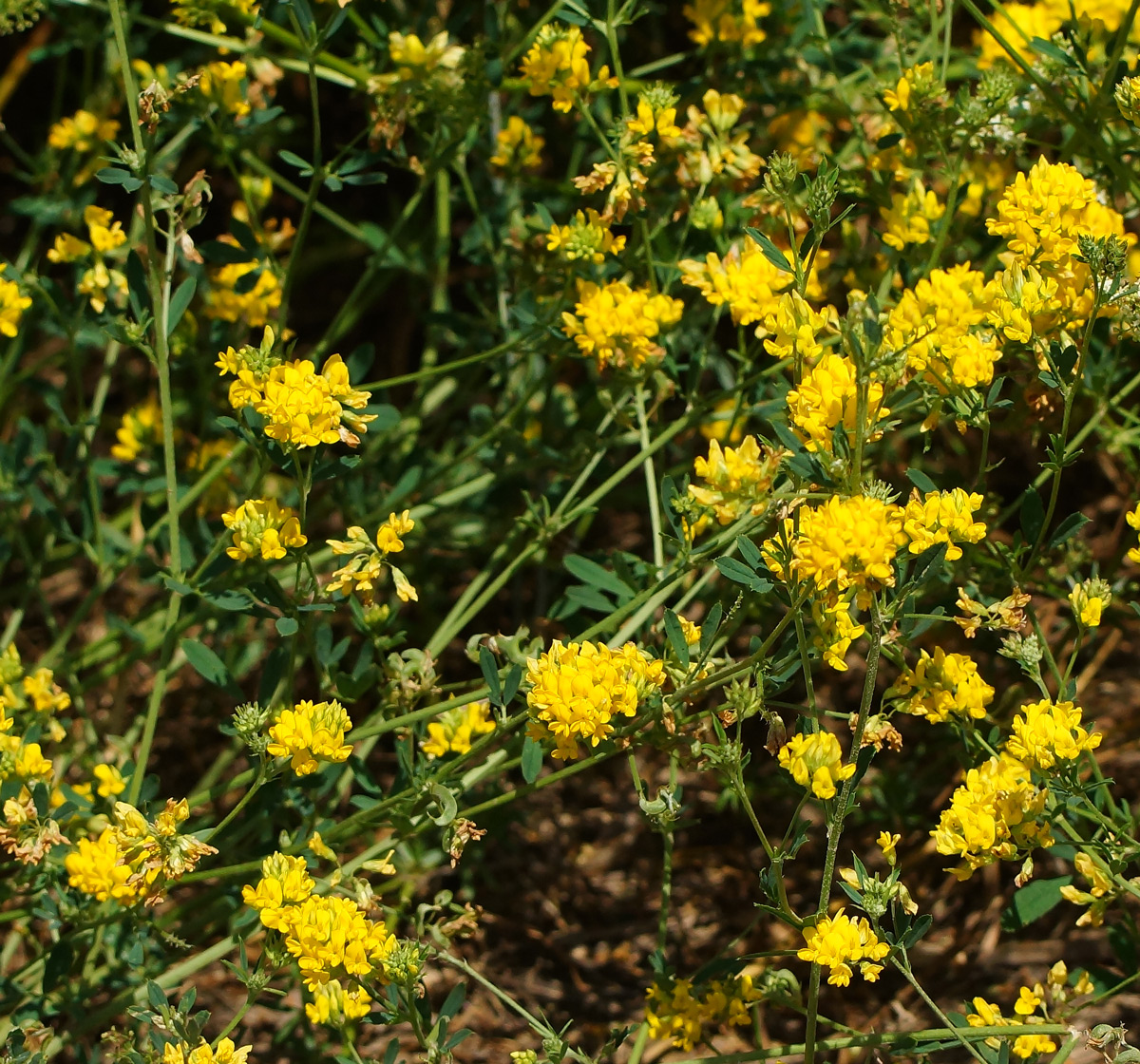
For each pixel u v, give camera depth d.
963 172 1.00
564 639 0.94
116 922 0.94
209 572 0.95
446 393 1.08
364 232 1.06
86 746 1.03
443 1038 0.91
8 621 1.13
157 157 1.01
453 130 1.00
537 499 1.06
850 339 0.87
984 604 0.95
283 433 0.91
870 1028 1.00
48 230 1.12
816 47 1.03
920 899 1.03
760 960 1.02
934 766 1.02
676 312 0.97
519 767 1.03
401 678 0.94
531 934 1.04
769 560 0.88
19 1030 0.94
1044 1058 0.93
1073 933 1.02
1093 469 1.09
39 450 1.02
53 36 1.19
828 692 1.07
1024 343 0.92
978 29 1.04
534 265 1.01
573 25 0.99
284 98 1.20
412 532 1.05
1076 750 0.90
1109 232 0.92
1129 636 1.07
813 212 0.89
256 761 0.96
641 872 1.06
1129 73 0.99
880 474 1.05
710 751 0.89
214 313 1.02
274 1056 0.99
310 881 0.90
